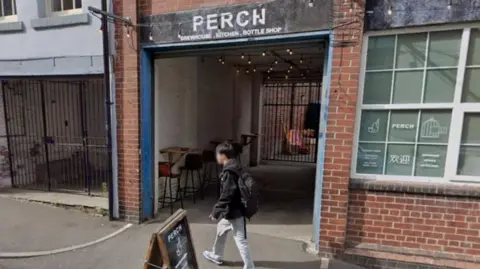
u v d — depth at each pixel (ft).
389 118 12.16
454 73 11.30
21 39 17.88
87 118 24.14
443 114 11.58
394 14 11.42
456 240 11.64
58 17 16.63
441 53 11.37
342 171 12.29
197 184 24.21
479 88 11.14
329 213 12.63
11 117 20.97
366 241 12.62
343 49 11.83
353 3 11.56
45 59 17.29
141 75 15.34
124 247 13.57
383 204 12.25
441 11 10.91
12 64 18.13
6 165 20.97
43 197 19.27
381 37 11.91
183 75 21.42
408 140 12.05
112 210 16.48
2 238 14.16
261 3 12.80
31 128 22.03
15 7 18.70
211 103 26.18
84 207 17.78
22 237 14.32
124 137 15.80
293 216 18.16
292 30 12.48
